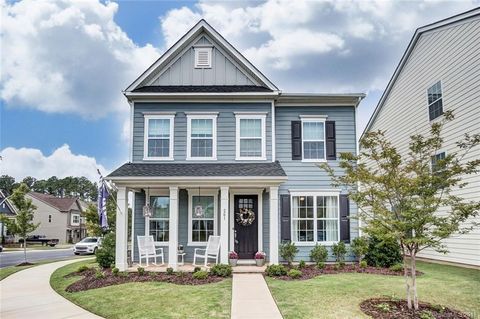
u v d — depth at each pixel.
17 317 7.25
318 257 13.09
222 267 11.02
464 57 13.27
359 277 10.64
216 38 14.50
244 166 13.17
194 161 13.64
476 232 12.59
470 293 8.62
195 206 13.67
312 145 14.18
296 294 8.49
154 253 12.76
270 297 8.28
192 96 13.67
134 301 8.13
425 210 6.85
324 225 13.82
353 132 14.20
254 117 13.88
